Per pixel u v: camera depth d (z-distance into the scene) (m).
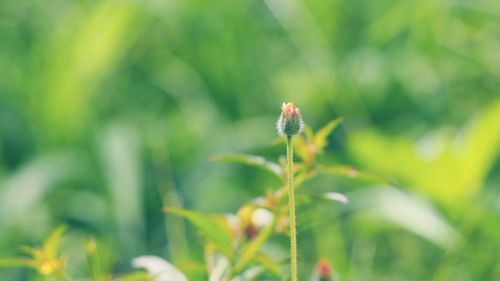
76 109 1.56
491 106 1.27
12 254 1.36
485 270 1.32
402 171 1.34
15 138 1.57
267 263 0.86
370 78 1.66
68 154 1.52
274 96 1.67
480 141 1.28
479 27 1.83
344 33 1.77
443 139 1.33
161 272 0.84
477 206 1.32
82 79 1.57
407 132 1.60
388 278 1.37
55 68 1.56
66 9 1.78
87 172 1.52
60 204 1.50
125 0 1.55
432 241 1.32
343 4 1.76
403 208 1.33
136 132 1.52
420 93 1.67
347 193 1.40
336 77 1.64
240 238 0.86
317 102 1.64
